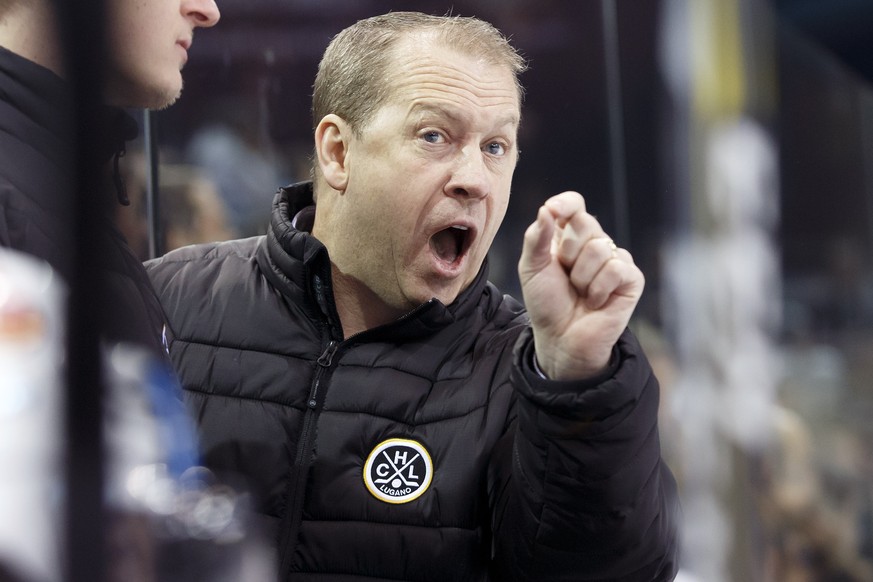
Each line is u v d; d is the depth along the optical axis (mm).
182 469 821
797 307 7426
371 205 1919
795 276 7453
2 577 671
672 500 1768
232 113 3877
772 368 6070
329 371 1921
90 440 719
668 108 5066
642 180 5125
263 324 1987
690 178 5094
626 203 5051
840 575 4777
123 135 1596
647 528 1618
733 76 5023
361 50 1963
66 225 729
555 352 1503
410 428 1866
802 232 7391
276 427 1880
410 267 1942
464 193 1889
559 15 5051
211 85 3926
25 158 1120
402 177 1887
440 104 1859
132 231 2670
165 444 806
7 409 707
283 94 3957
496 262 5125
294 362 1946
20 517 689
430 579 1795
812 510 4797
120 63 747
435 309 1900
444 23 1959
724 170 5098
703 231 5125
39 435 711
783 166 7277
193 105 3844
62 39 713
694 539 4629
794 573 4727
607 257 1453
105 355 733
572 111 5094
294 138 3869
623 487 1555
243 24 4020
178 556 736
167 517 753
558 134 5109
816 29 4398
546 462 1562
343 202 1980
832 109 7148
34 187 1101
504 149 1977
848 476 5906
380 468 1835
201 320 2012
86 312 728
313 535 1817
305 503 1839
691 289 5133
